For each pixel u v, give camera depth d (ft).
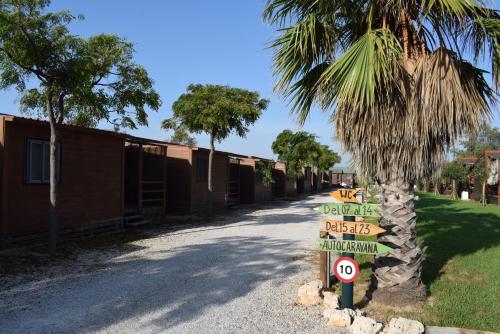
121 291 20.65
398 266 18.26
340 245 17.30
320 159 148.36
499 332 15.38
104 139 39.83
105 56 29.96
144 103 33.24
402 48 17.98
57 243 32.86
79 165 36.52
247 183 84.17
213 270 25.20
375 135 17.58
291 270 25.40
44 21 26.86
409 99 17.02
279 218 55.36
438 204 76.33
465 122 17.34
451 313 17.22
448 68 16.40
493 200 83.41
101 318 16.93
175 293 20.42
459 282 21.83
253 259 28.53
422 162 17.88
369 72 15.44
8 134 29.37
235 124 54.75
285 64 19.16
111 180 40.93
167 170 58.54
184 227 45.37
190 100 52.54
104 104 31.89
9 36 25.96
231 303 18.98
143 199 49.96
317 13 18.60
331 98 18.79
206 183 62.90
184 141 90.17
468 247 31.63
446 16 17.53
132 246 33.14
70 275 23.71
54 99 32.07
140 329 15.84
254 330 15.84
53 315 17.22
